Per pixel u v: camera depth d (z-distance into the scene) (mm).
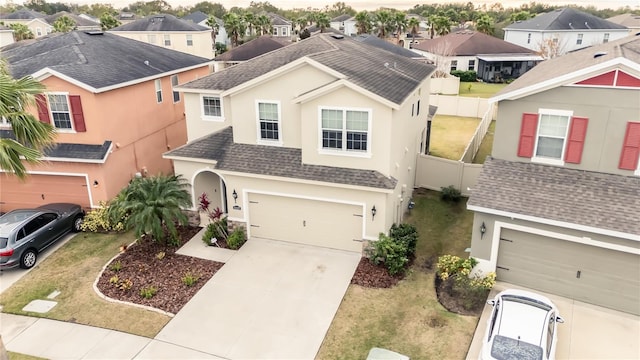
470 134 32688
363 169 16219
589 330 12711
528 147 14953
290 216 17562
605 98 13383
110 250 18047
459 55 53188
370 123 15484
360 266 16203
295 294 14781
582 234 13133
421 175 22812
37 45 24609
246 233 18344
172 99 25797
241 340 12820
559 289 14219
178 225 19656
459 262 14977
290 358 12141
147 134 23500
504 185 14609
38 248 17328
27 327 13625
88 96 19312
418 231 18734
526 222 13797
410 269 15984
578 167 14430
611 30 55969
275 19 92438
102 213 19531
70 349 12633
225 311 14055
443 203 21297
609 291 13492
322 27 80750
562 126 14320
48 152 19750
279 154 17609
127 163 21891
